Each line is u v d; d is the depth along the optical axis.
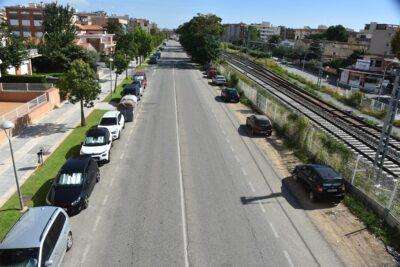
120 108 29.12
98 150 20.00
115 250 12.71
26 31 91.25
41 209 12.45
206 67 68.69
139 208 15.58
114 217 14.80
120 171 19.34
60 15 66.88
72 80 25.73
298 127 24.25
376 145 24.36
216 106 36.50
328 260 12.59
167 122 29.58
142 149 22.86
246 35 156.00
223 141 25.12
